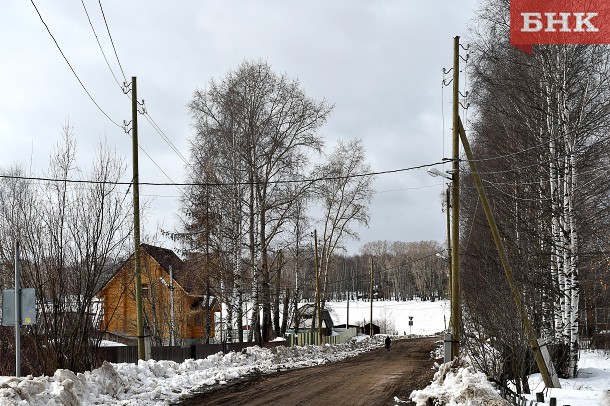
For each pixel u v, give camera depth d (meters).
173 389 16.78
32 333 14.48
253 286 34.34
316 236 44.72
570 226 22.02
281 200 35.75
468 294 21.56
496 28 24.77
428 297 143.50
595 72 22.05
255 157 35.12
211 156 34.81
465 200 36.44
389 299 152.75
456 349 20.66
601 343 38.72
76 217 14.41
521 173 26.20
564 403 15.09
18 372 12.62
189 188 35.19
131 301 44.03
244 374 21.62
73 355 14.12
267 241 35.94
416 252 154.38
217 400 15.22
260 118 35.69
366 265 152.38
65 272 14.19
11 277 17.66
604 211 22.67
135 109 21.30
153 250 46.62
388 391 17.36
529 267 21.55
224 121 35.34
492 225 19.77
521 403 14.31
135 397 14.59
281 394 16.42
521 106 24.00
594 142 22.30
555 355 22.05
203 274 34.06
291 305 51.06
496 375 16.73
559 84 22.22
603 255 23.17
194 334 46.19
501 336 17.28
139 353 20.30
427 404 14.30
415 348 49.50
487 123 28.72
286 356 31.25
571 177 22.02
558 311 24.59
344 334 64.88
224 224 33.97
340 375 22.08
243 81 35.53
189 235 34.41
